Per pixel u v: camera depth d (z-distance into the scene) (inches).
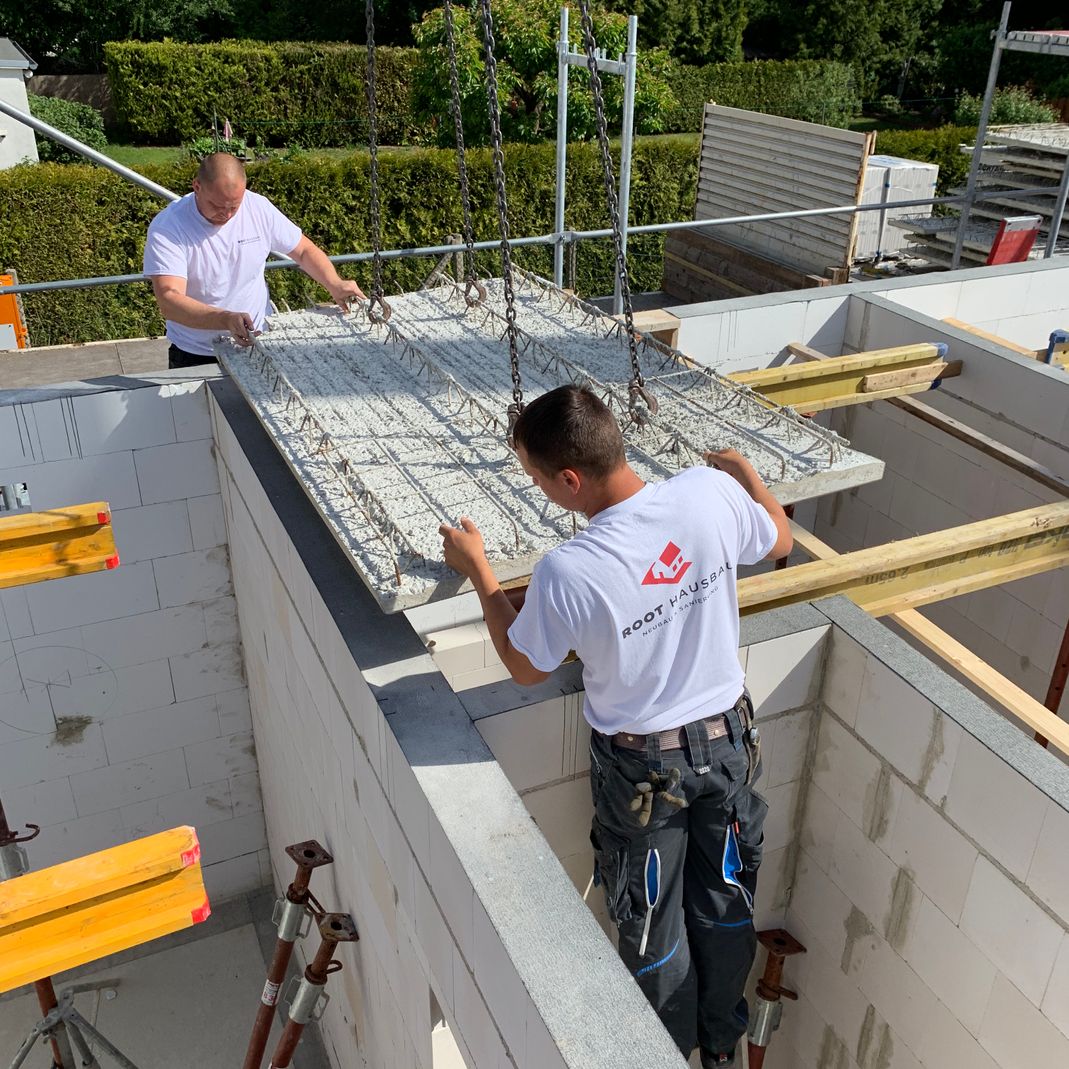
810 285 359.9
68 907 95.3
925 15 1112.8
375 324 156.1
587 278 524.7
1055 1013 97.0
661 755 90.0
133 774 205.0
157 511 180.4
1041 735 116.4
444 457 117.3
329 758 135.3
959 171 625.3
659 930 97.3
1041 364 186.7
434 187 507.2
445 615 159.9
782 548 94.6
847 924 124.7
